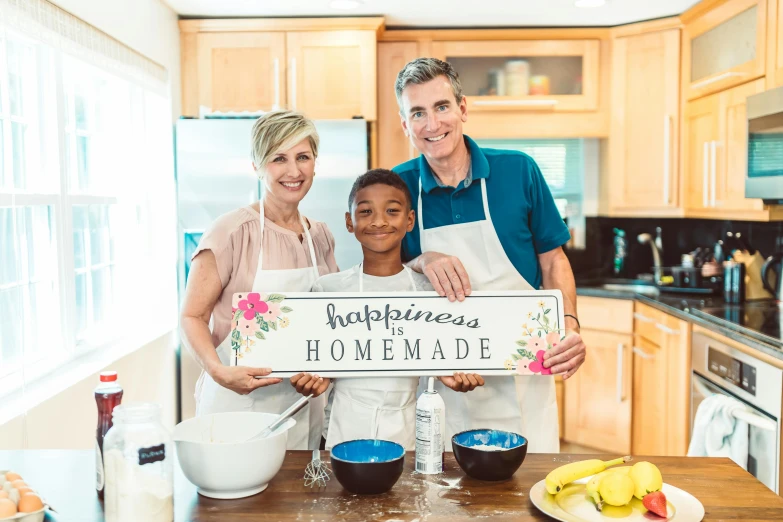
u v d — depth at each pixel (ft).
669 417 10.74
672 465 4.21
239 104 12.23
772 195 8.62
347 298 4.87
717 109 10.79
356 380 5.03
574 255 14.69
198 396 5.84
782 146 8.36
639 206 12.80
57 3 7.82
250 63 12.18
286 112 5.58
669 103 12.31
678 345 10.35
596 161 14.52
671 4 11.49
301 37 12.14
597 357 12.56
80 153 9.62
